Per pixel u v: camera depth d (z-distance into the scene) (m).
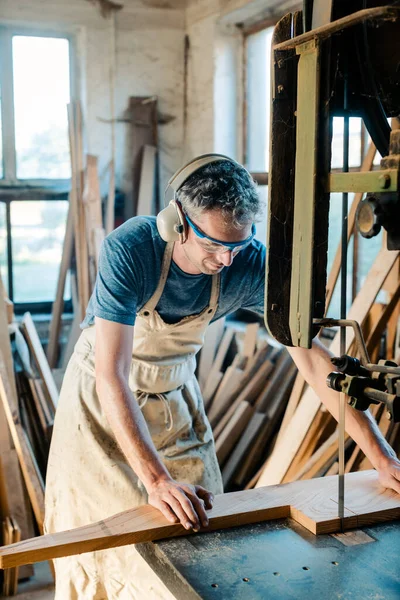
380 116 1.41
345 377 1.40
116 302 1.80
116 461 2.01
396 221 1.27
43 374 3.83
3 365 3.23
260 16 4.13
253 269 1.97
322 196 1.39
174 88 4.77
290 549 1.49
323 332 3.66
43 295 4.75
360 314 2.93
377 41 1.31
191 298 1.96
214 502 1.66
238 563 1.43
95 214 4.33
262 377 3.79
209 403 3.97
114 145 4.68
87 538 1.50
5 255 4.61
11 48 4.48
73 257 4.58
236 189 1.64
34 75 4.56
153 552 1.51
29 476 3.09
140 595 1.68
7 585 3.10
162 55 4.71
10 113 4.52
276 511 1.64
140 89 4.70
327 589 1.33
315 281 1.44
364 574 1.38
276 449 3.04
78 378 2.10
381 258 2.94
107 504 1.99
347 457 2.99
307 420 2.94
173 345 2.07
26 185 4.60
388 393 1.32
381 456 1.77
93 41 4.55
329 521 1.56
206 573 1.38
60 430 2.10
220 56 4.36
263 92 4.36
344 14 1.30
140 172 4.76
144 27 4.64
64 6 4.45
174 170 4.86
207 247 1.69
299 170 1.39
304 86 1.35
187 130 4.79
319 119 1.34
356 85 1.39
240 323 4.43
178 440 2.15
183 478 2.11
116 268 1.81
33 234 4.66
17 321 4.49
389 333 3.07
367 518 1.60
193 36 4.61
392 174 1.20
